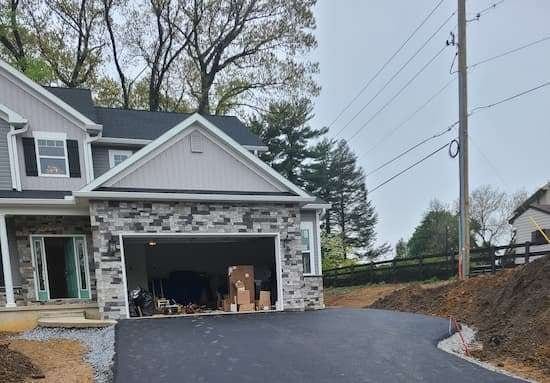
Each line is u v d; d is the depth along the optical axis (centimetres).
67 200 1325
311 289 1662
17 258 1416
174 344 940
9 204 1309
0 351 791
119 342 958
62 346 948
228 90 3209
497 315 1124
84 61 2947
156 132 1783
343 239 3959
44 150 1526
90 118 1684
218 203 1420
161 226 1347
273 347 926
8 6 2608
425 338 1035
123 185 1340
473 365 855
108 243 1284
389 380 759
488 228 4338
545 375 809
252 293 1471
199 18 3109
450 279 1831
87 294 1457
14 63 2622
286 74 3206
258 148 1920
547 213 2742
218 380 743
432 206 4459
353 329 1101
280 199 1468
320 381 747
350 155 4275
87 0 2869
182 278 1781
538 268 1123
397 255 4528
